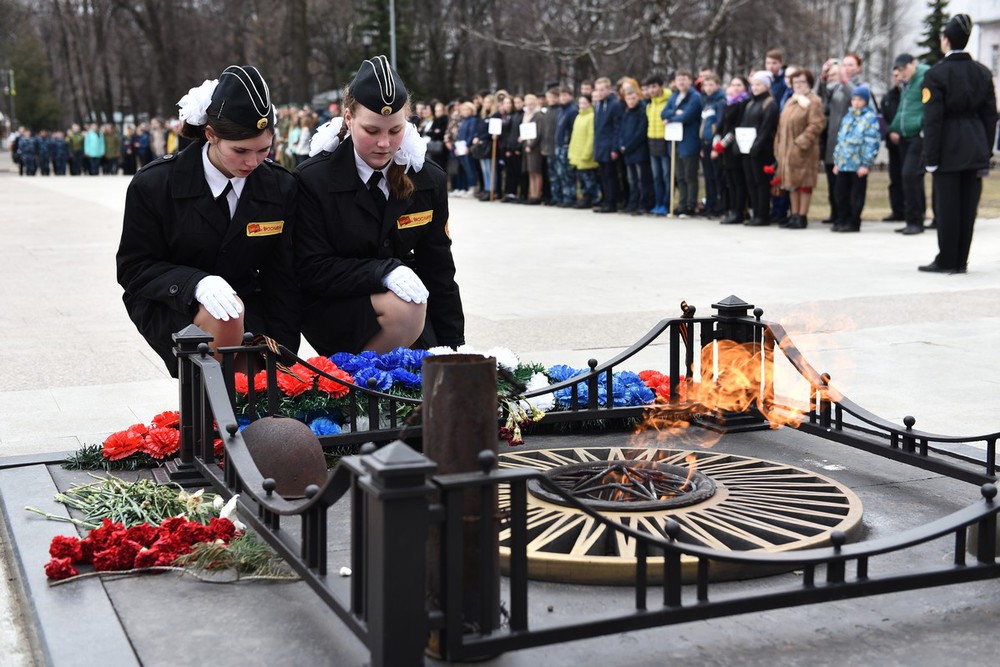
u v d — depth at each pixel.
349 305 5.18
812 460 4.61
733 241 14.46
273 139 4.69
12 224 18.70
